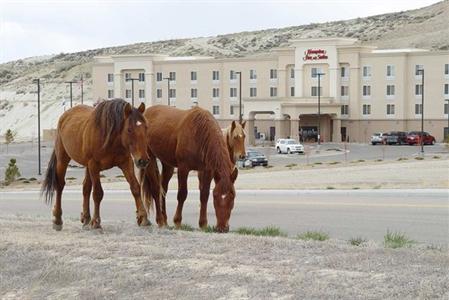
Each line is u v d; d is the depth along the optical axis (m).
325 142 97.50
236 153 15.91
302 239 11.93
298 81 100.19
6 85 199.25
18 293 9.38
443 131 92.88
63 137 13.77
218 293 8.20
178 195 14.62
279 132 97.12
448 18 181.62
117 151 12.86
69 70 193.62
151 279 8.97
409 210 20.14
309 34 193.25
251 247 10.50
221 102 105.75
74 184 39.72
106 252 10.60
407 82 95.00
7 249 11.27
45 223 15.02
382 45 165.12
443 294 7.50
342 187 29.75
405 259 9.23
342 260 9.26
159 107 15.05
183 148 13.98
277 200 24.50
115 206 23.97
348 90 98.06
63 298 8.95
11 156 77.56
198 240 11.42
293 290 8.00
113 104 12.71
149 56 109.25
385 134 89.06
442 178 32.34
